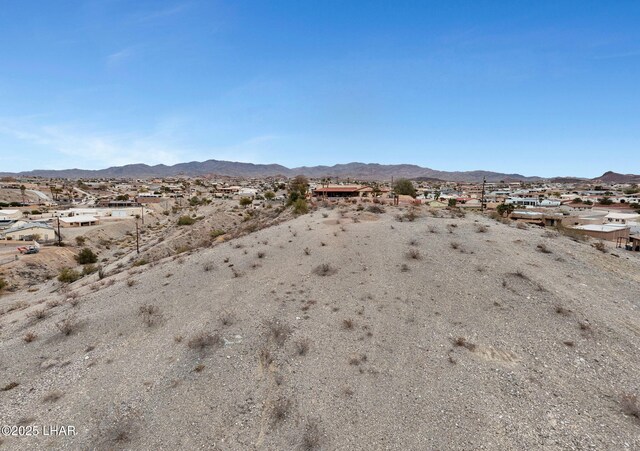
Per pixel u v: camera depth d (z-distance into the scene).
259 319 13.09
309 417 8.45
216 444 7.91
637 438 7.23
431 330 11.61
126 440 8.16
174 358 11.18
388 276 15.94
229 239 29.67
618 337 10.54
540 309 12.27
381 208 35.88
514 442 7.39
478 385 9.09
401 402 8.76
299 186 103.50
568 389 8.76
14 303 27.22
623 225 48.59
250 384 9.72
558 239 21.91
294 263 18.83
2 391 10.30
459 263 16.72
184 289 16.91
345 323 12.25
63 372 11.03
